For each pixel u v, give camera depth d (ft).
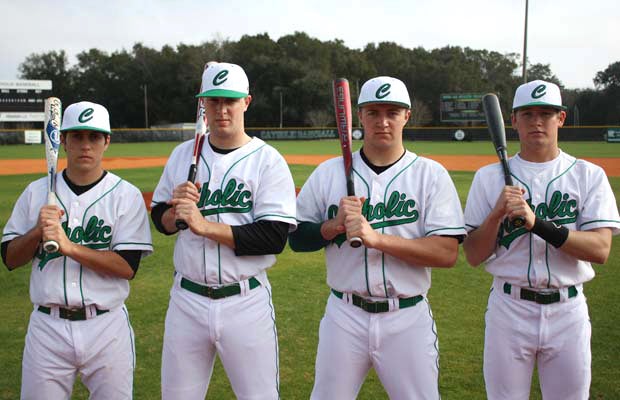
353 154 10.24
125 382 10.03
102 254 9.57
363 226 8.82
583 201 9.80
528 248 9.62
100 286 9.73
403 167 9.61
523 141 10.14
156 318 16.40
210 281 9.57
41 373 9.43
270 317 9.95
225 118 9.76
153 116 216.33
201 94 9.66
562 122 10.10
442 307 17.12
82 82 218.59
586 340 9.50
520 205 9.13
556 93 9.77
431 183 9.50
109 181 10.13
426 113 187.11
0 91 124.26
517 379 9.68
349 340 9.34
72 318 9.55
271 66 203.31
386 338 9.19
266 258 10.03
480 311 16.78
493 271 9.96
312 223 9.88
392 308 9.21
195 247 9.67
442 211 9.39
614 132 115.44
